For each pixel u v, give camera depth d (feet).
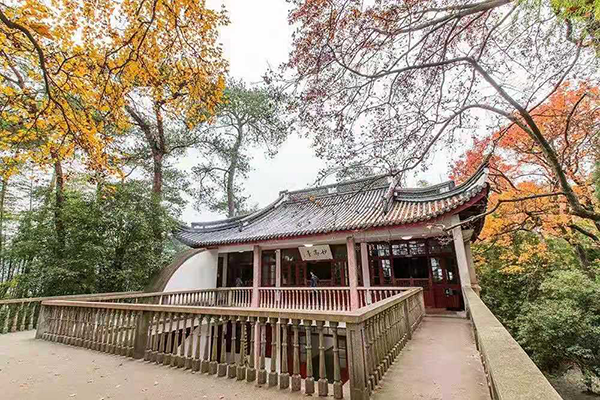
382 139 14.28
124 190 38.65
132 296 29.09
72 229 33.27
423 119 14.52
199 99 19.08
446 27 15.03
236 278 47.70
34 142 20.08
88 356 17.51
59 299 24.44
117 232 36.76
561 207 34.99
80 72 15.74
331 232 32.91
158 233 42.65
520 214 37.35
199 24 15.46
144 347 16.94
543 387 4.72
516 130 33.78
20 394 11.80
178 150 57.06
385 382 11.93
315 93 14.28
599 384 31.83
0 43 14.14
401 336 17.95
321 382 11.18
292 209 50.78
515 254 47.50
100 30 14.57
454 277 33.83
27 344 20.90
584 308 33.81
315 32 13.33
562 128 27.73
